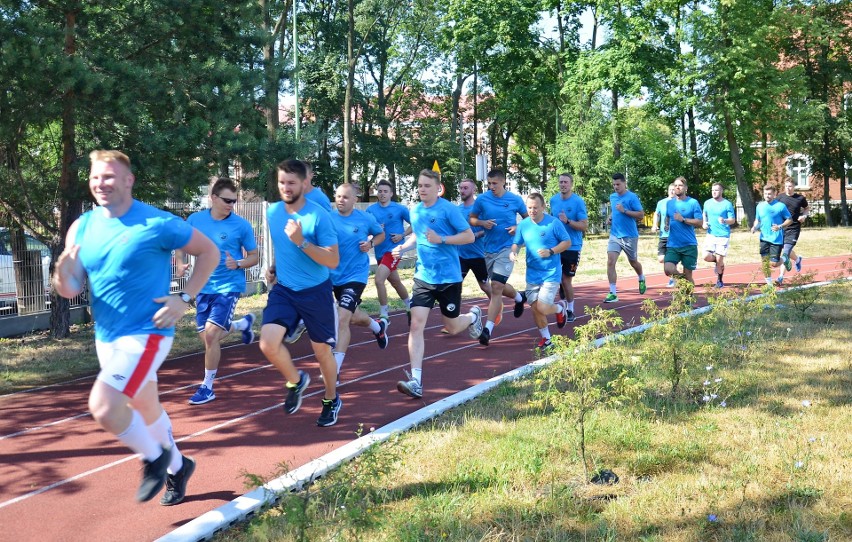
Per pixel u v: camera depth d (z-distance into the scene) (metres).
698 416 6.05
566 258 11.27
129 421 4.05
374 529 3.93
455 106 48.66
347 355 9.52
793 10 40.75
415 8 44.00
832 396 6.46
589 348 5.50
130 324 4.07
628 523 4.17
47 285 12.56
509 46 37.72
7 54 9.44
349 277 8.31
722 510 4.27
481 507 4.39
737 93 36.50
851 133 44.50
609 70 35.38
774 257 14.80
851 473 4.70
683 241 13.45
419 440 5.66
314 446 5.86
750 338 8.80
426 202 7.38
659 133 48.03
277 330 5.63
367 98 46.44
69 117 10.94
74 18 11.05
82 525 4.45
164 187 12.12
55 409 7.26
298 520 3.74
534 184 57.69
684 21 36.78
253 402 7.30
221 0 12.19
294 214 5.73
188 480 5.11
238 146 12.24
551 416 6.07
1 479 5.28
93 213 4.10
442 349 9.71
